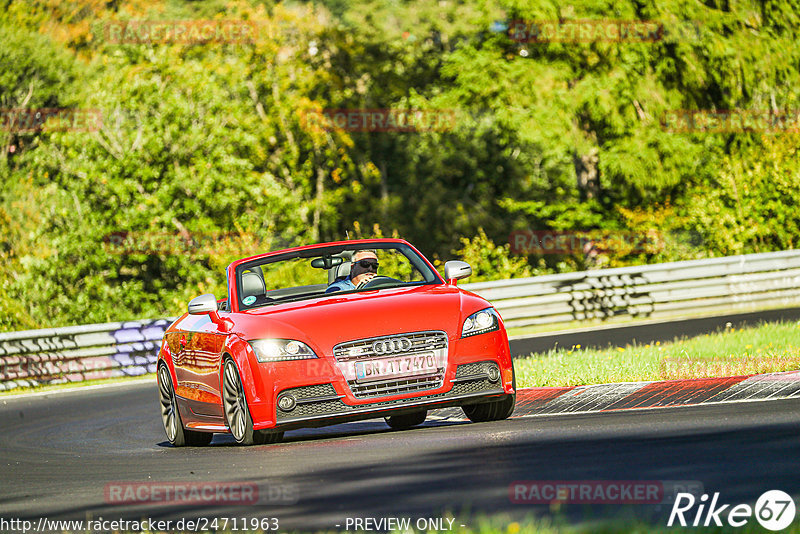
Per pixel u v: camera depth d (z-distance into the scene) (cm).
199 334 3388
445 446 2662
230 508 2058
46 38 12938
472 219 14388
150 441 3947
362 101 14688
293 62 13488
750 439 2403
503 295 8238
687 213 10862
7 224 10769
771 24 11169
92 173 10969
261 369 2969
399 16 16212
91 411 5366
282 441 3136
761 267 8631
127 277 11269
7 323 9425
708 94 11069
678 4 10569
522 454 2417
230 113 11644
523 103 10544
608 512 1742
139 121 11381
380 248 3559
